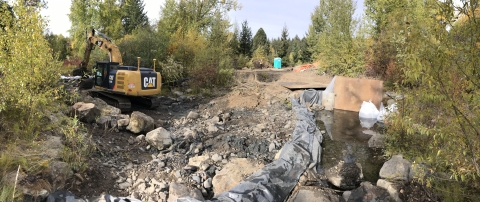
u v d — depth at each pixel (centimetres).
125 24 3531
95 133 777
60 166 527
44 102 638
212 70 1608
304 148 730
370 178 637
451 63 342
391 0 1877
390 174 589
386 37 1593
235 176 595
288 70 2969
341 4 1939
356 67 1788
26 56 593
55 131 664
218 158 701
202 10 2572
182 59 1770
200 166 662
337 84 1286
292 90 1511
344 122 1073
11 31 602
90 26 1986
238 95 1390
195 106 1318
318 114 1191
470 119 362
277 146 805
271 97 1391
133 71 1084
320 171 663
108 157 677
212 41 2245
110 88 1113
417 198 515
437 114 420
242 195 519
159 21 2273
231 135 859
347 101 1259
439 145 530
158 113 1169
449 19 323
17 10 612
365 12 1998
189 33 2027
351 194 549
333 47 1944
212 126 932
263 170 610
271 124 1009
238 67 2867
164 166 661
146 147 763
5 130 585
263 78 1944
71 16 1992
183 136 848
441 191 505
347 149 801
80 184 542
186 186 556
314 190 541
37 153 547
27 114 629
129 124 838
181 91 1570
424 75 349
